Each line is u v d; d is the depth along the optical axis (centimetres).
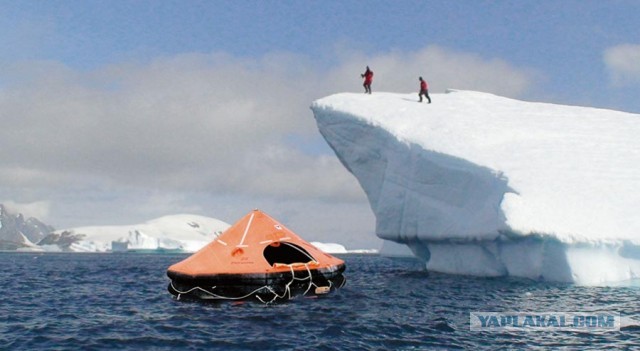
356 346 1035
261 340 1084
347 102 3091
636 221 1872
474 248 2317
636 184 2102
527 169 2184
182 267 1555
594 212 1920
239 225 1641
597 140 2556
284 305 1470
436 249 2612
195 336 1127
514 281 2045
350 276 2631
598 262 1880
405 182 2619
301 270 1516
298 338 1098
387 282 2198
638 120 2909
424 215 2509
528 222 1859
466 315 1346
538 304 1491
